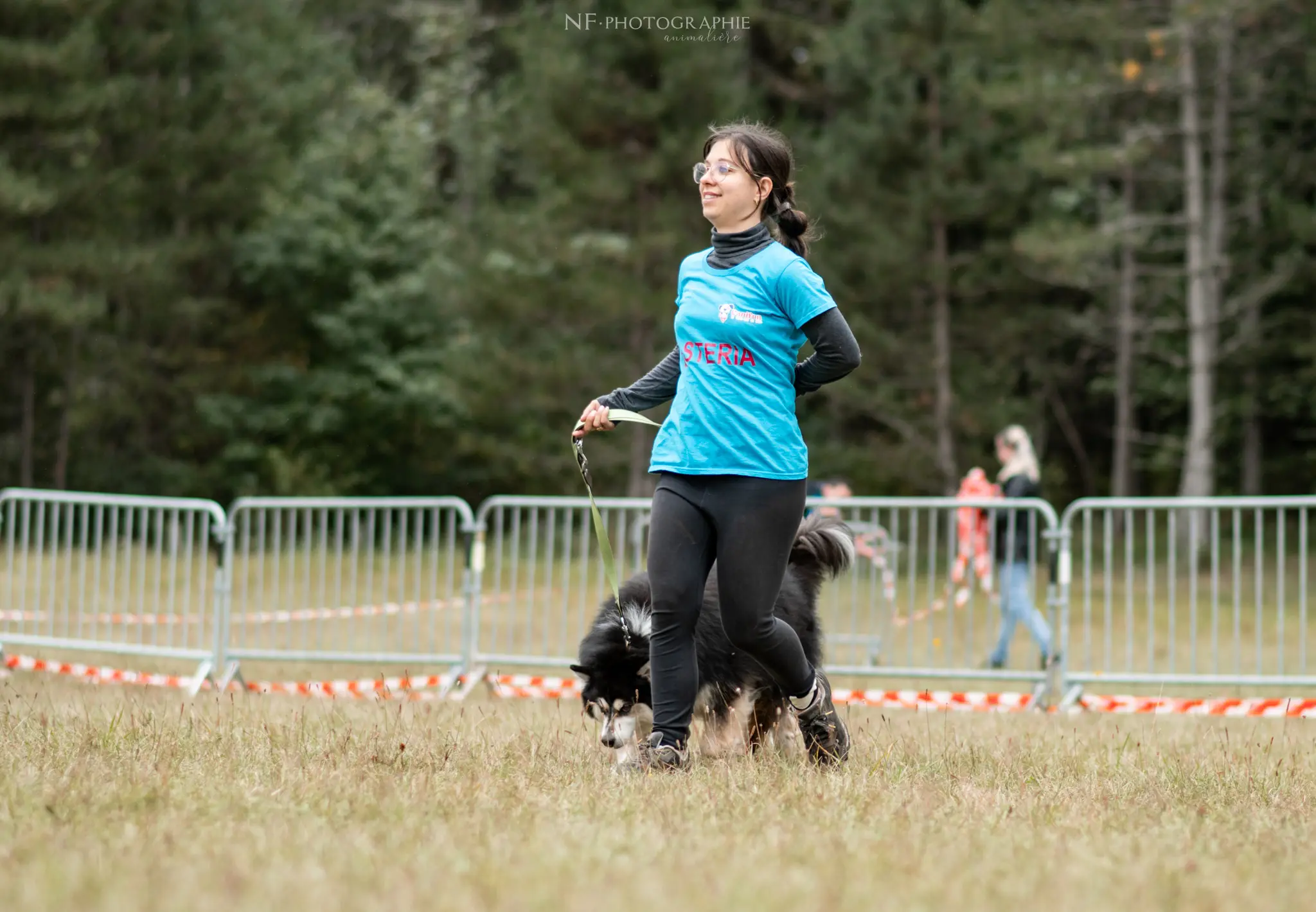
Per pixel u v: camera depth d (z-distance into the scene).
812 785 6.70
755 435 7.11
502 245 37.16
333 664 15.73
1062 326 39.94
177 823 5.44
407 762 7.34
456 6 52.53
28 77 36.34
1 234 36.72
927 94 37.19
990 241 36.91
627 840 5.34
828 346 7.08
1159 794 6.94
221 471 43.22
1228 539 33.50
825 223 36.16
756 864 4.95
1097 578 21.80
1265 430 44.91
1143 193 42.28
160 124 40.09
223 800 5.96
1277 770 7.54
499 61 53.47
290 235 42.22
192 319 41.44
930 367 37.28
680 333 7.34
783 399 7.20
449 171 53.75
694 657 7.45
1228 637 18.58
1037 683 13.20
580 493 44.78
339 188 43.66
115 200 38.22
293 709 10.22
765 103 42.59
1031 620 14.28
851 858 5.07
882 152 35.81
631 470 41.41
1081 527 48.38
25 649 16.56
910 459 37.41
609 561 8.05
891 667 13.28
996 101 32.31
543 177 37.59
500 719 10.16
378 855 4.94
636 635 7.86
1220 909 4.46
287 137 44.59
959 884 4.71
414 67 55.91
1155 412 47.06
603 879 4.63
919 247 36.34
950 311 39.06
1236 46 35.28
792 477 7.17
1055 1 33.38
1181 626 19.34
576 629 16.08
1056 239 32.91
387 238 44.03
